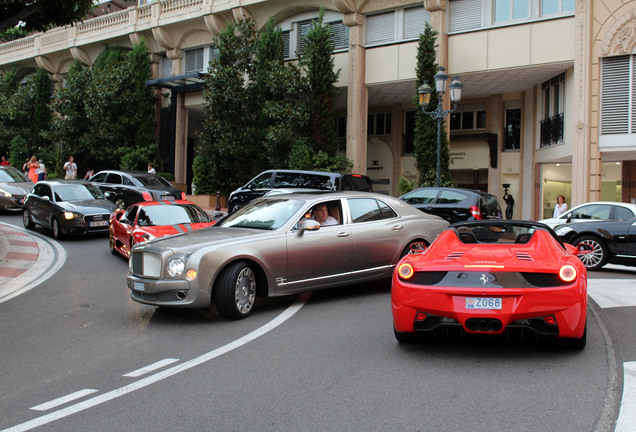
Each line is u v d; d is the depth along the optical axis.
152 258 6.67
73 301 8.13
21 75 40.84
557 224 12.57
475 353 5.22
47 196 15.68
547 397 4.06
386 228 8.16
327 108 22.56
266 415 3.81
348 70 23.53
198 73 26.14
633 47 17.56
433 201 14.27
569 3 19.05
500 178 25.14
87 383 4.60
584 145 18.20
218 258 6.54
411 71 22.19
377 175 28.42
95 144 29.25
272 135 22.34
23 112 35.16
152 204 11.66
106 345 5.80
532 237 5.86
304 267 7.26
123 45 32.75
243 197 16.95
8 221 18.88
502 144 25.16
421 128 20.38
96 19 32.66
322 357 5.17
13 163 34.78
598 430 3.46
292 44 25.95
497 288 4.74
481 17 20.75
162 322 6.76
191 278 6.42
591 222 11.60
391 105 28.02
